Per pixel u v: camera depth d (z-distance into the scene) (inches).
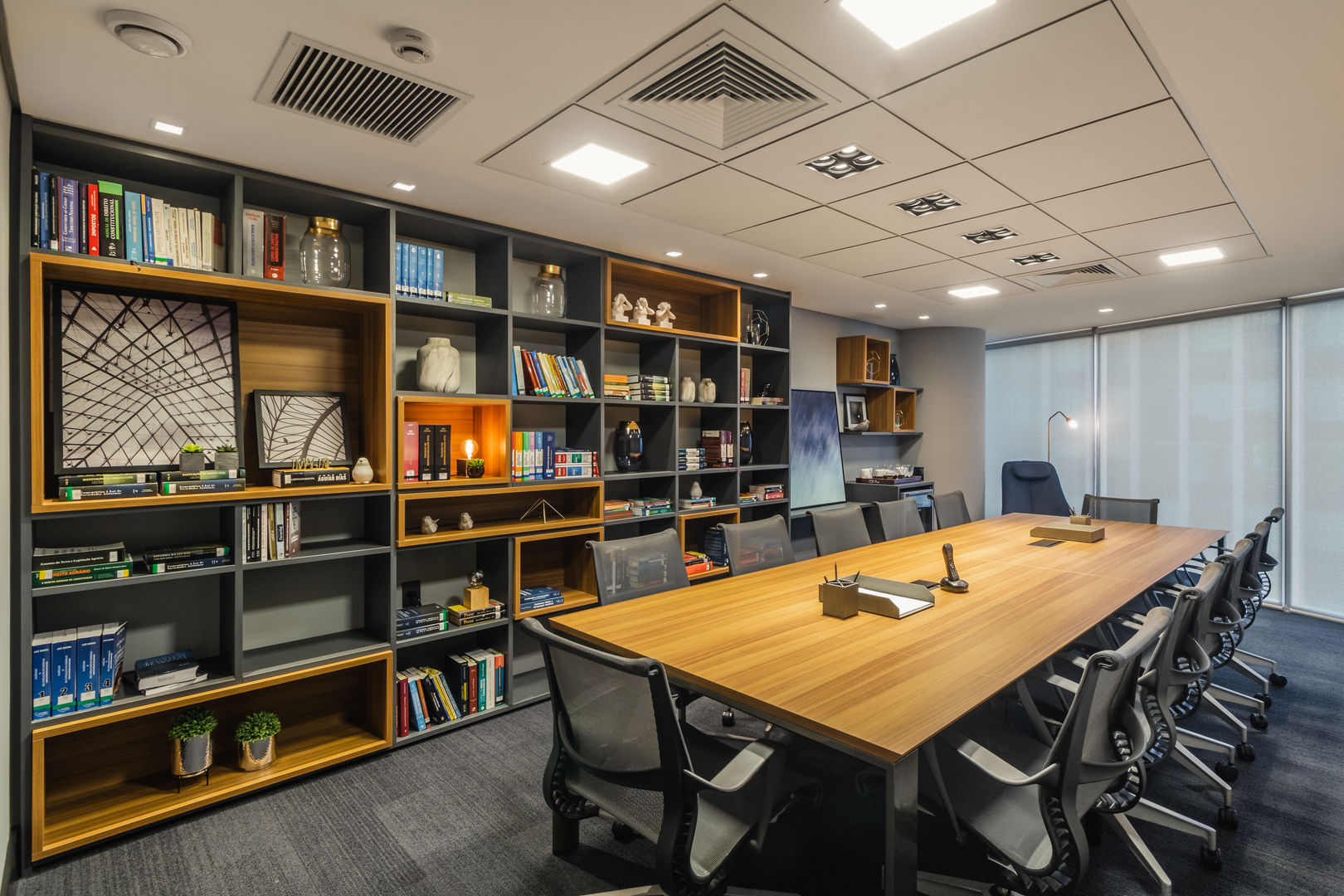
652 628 86.0
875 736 55.1
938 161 102.8
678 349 171.3
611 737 60.5
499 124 89.0
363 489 111.7
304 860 84.4
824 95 82.3
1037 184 112.8
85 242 88.0
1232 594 112.7
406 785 103.1
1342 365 199.6
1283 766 110.3
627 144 95.7
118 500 88.4
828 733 57.1
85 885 79.7
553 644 59.7
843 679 68.3
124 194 91.3
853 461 264.4
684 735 75.8
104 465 94.8
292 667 104.7
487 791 101.1
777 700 62.7
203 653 108.4
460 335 140.3
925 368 277.0
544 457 140.9
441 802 98.0
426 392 124.9
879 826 93.0
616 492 173.3
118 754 100.1
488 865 83.4
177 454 100.9
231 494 98.3
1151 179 110.7
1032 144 96.5
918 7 65.3
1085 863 55.6
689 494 192.4
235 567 99.0
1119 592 105.5
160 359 101.0
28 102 81.0
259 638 114.4
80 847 85.2
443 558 138.6
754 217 130.5
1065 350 275.9
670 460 169.8
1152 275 181.5
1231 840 89.7
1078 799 61.6
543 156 99.5
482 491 128.6
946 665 72.4
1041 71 76.9
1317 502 205.3
